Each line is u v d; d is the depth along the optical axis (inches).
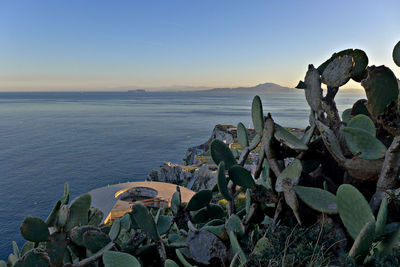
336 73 147.7
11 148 6417.3
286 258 122.1
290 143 138.1
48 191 3710.6
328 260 114.4
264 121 152.1
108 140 7628.0
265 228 168.9
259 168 161.5
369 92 114.3
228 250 161.5
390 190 120.3
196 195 191.8
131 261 145.9
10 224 2751.0
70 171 4613.7
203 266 160.4
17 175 4352.9
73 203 156.0
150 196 1692.9
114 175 4466.0
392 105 112.3
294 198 137.3
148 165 5064.0
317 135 173.3
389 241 111.0
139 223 166.7
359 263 106.2
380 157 124.6
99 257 153.8
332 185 157.4
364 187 143.3
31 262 143.8
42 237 148.5
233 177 164.7
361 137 129.0
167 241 187.2
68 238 156.5
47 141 7396.7
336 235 129.3
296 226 147.0
